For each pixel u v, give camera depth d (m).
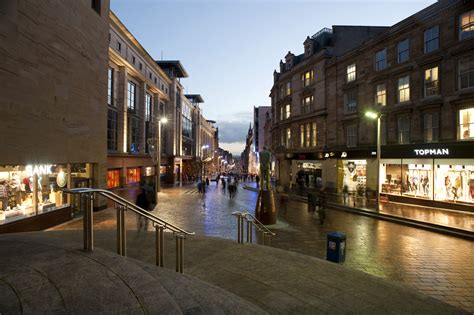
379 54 24.28
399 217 15.76
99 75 15.83
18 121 10.00
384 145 22.38
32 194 11.52
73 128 13.38
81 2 13.91
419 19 20.48
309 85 32.38
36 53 10.84
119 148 29.64
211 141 104.62
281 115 38.56
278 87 39.59
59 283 3.55
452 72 18.52
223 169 145.00
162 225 5.77
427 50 20.27
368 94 25.02
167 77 45.16
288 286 5.57
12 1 9.66
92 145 15.18
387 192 22.67
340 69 28.23
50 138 11.73
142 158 35.12
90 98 14.91
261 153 15.33
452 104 18.41
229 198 25.91
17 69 9.92
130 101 32.53
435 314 4.71
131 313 2.96
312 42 32.44
